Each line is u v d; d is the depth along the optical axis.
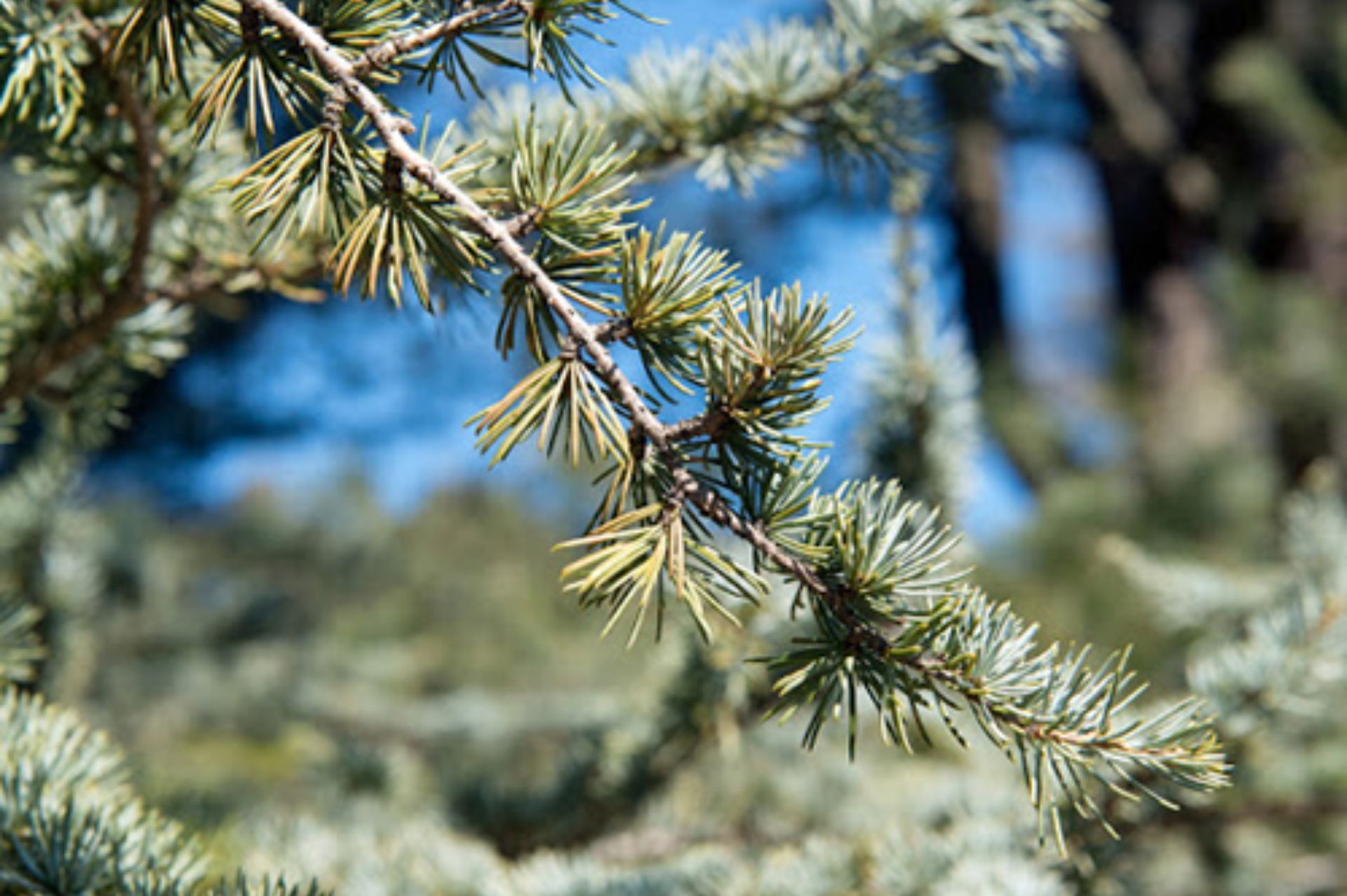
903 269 0.94
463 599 3.62
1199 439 2.45
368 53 0.47
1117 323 3.02
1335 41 2.74
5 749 0.58
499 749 2.36
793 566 0.45
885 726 0.45
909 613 0.46
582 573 0.44
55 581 1.02
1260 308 2.56
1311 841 1.51
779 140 0.75
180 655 2.87
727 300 0.46
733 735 0.99
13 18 0.57
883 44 0.73
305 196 0.47
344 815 1.23
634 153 0.48
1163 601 1.42
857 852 0.83
